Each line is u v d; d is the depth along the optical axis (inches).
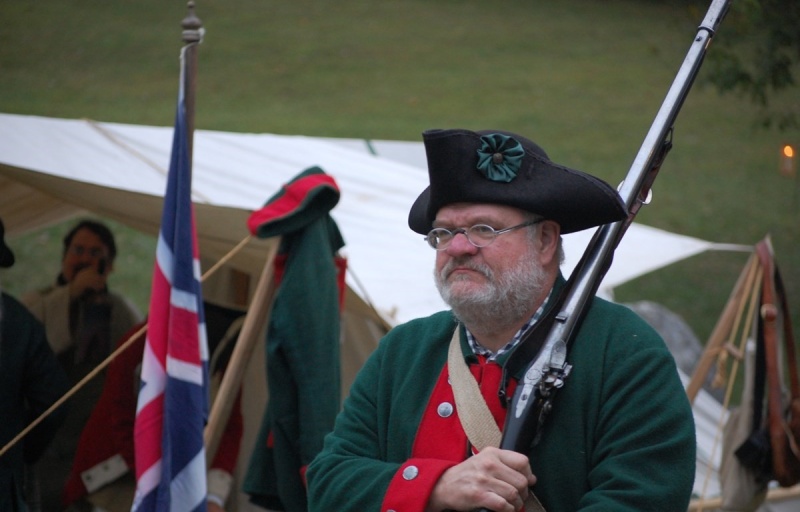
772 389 398.0
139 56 1708.9
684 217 1221.7
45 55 1686.8
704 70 733.3
